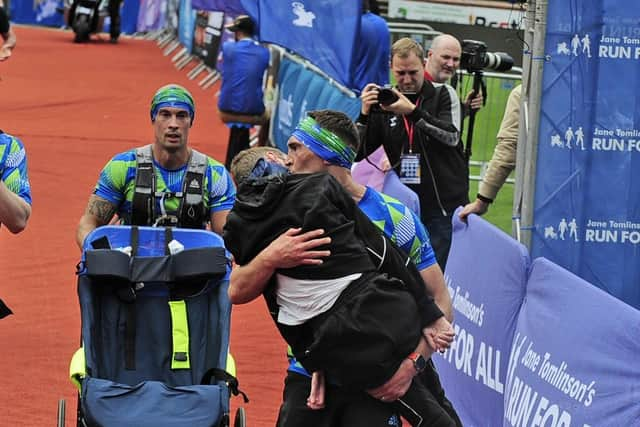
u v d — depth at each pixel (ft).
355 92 85.10
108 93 147.64
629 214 47.73
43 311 62.95
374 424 32.60
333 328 30.63
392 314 31.01
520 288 41.78
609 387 33.19
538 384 38.01
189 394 37.01
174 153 43.78
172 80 163.43
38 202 88.48
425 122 54.49
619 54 47.01
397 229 33.91
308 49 74.54
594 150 47.55
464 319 47.75
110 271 39.45
